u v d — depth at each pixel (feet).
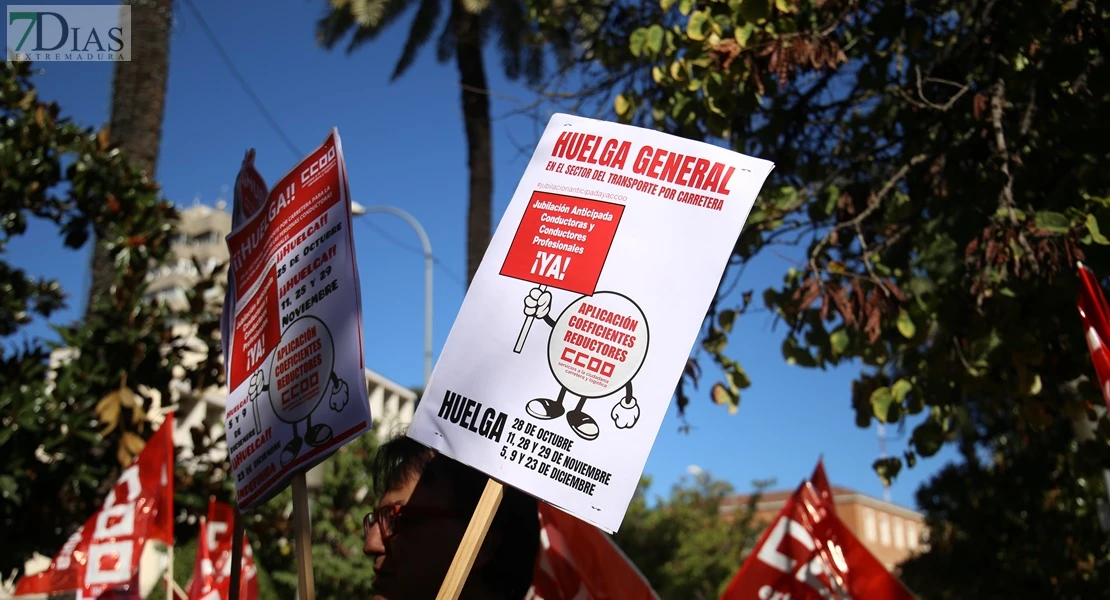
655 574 83.30
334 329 8.25
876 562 14.70
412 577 7.06
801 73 16.03
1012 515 39.11
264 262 9.36
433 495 7.23
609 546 12.12
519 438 7.00
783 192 16.85
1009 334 13.80
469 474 7.34
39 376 17.70
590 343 7.13
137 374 18.75
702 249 7.15
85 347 18.25
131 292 18.83
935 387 14.98
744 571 15.03
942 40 17.80
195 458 19.57
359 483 50.70
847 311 14.29
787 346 16.12
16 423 17.03
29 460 17.66
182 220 21.12
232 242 10.00
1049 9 14.84
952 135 16.55
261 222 9.61
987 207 15.20
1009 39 15.35
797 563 14.93
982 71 16.58
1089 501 35.24
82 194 19.61
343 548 50.57
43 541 18.11
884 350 14.89
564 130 7.96
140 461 16.48
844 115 18.44
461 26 35.83
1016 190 15.34
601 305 7.21
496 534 7.21
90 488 18.29
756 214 16.72
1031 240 13.93
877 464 15.44
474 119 36.55
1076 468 17.25
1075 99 14.49
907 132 17.25
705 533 90.63
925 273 15.02
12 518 17.83
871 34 16.76
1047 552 37.17
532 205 7.77
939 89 16.61
